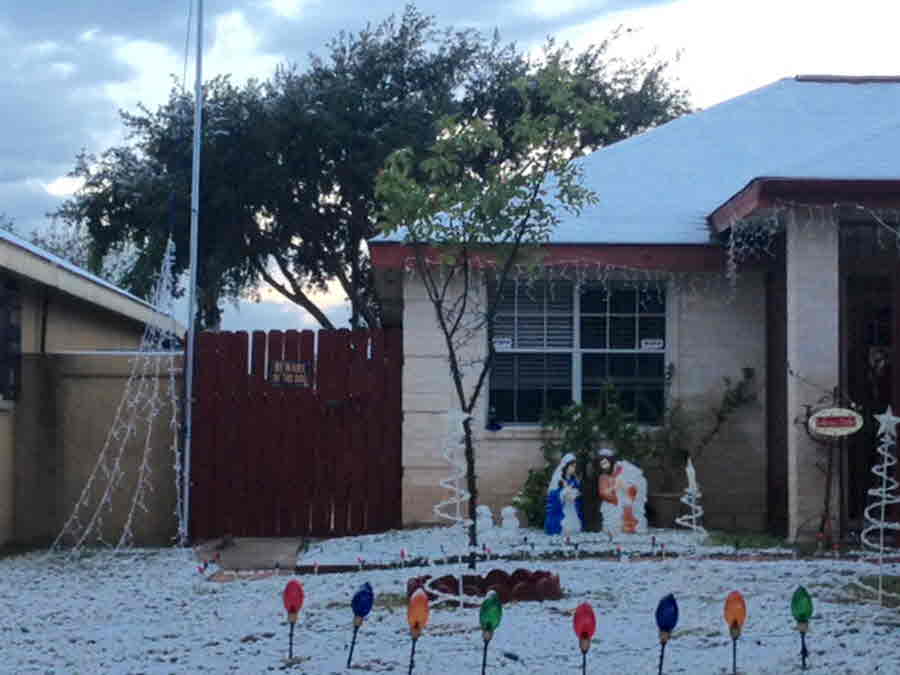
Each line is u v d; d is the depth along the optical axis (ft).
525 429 45.37
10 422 45.19
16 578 35.91
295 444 45.60
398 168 35.14
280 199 96.22
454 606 28.32
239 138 94.53
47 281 45.37
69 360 45.88
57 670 22.63
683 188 48.55
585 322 46.52
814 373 39.91
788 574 32.19
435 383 45.42
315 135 93.86
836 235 40.04
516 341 46.24
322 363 45.78
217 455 45.60
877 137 40.14
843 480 41.52
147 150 98.12
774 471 46.06
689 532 42.37
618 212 46.85
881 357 44.39
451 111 97.40
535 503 43.65
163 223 94.63
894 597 28.50
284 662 22.54
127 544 45.11
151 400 45.75
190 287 44.88
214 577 35.04
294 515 45.42
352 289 103.50
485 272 45.32
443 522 44.98
